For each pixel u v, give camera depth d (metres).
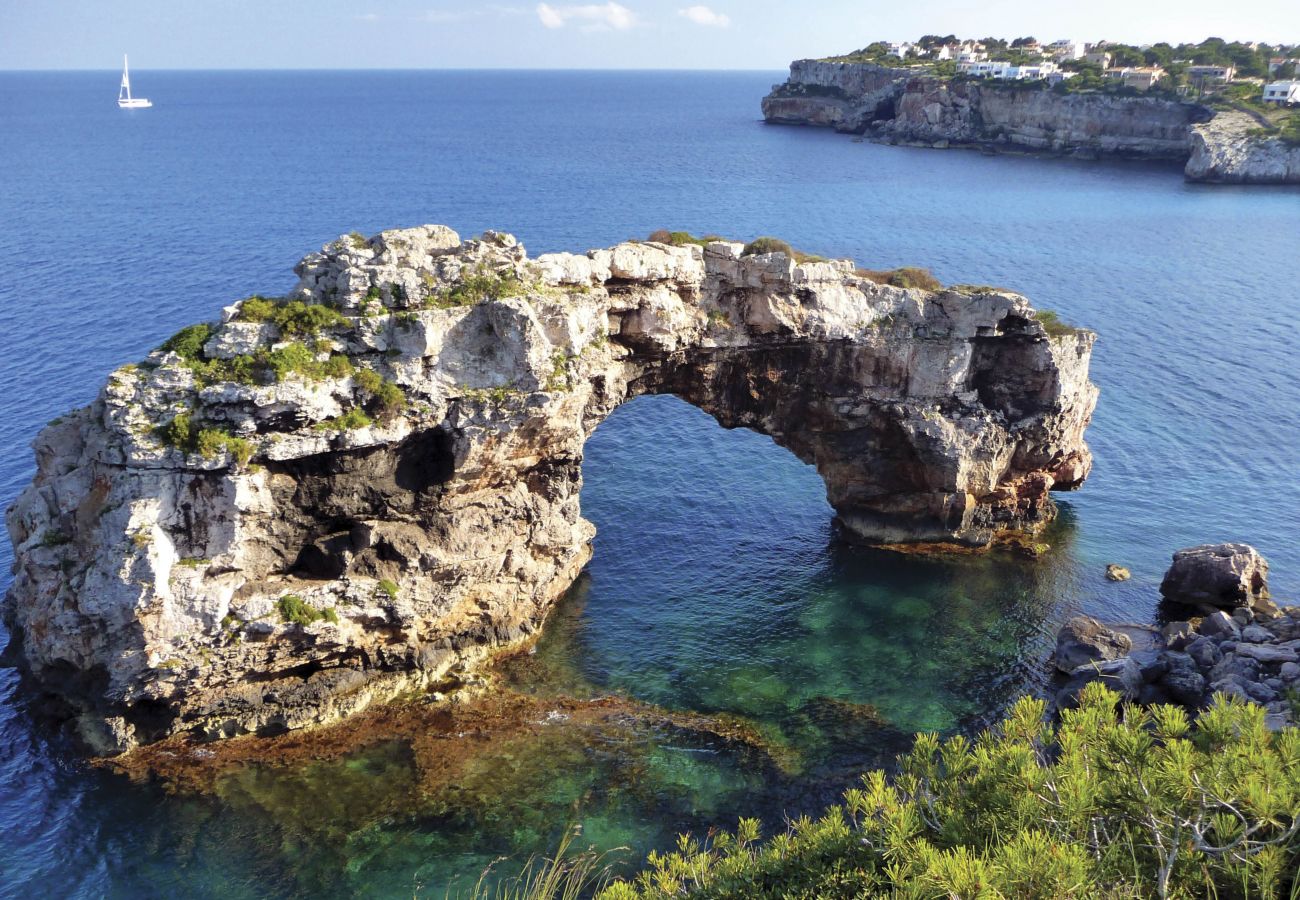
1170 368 97.44
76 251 125.44
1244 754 19.30
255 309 45.31
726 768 44.62
